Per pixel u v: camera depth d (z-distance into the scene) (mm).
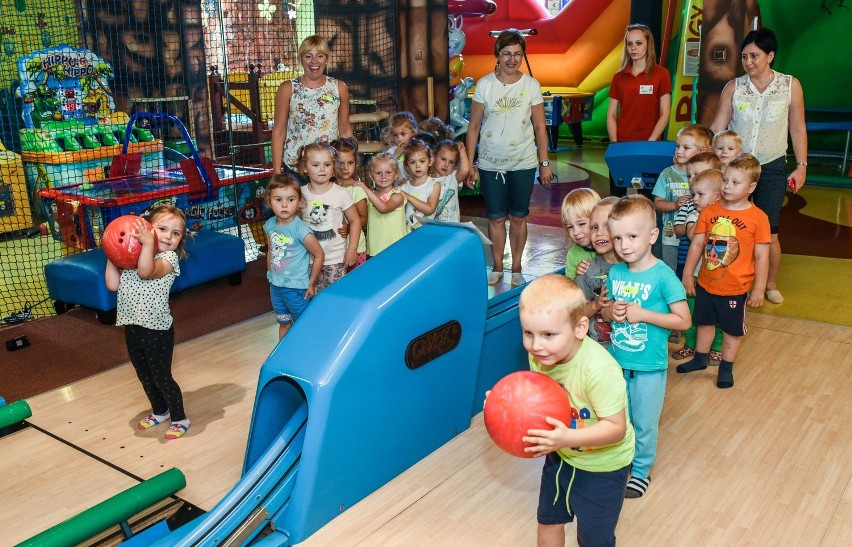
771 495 2857
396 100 7125
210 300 5406
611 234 2695
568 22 12711
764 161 4688
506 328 3607
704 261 3746
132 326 3320
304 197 4023
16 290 6082
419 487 2953
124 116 8125
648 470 2908
